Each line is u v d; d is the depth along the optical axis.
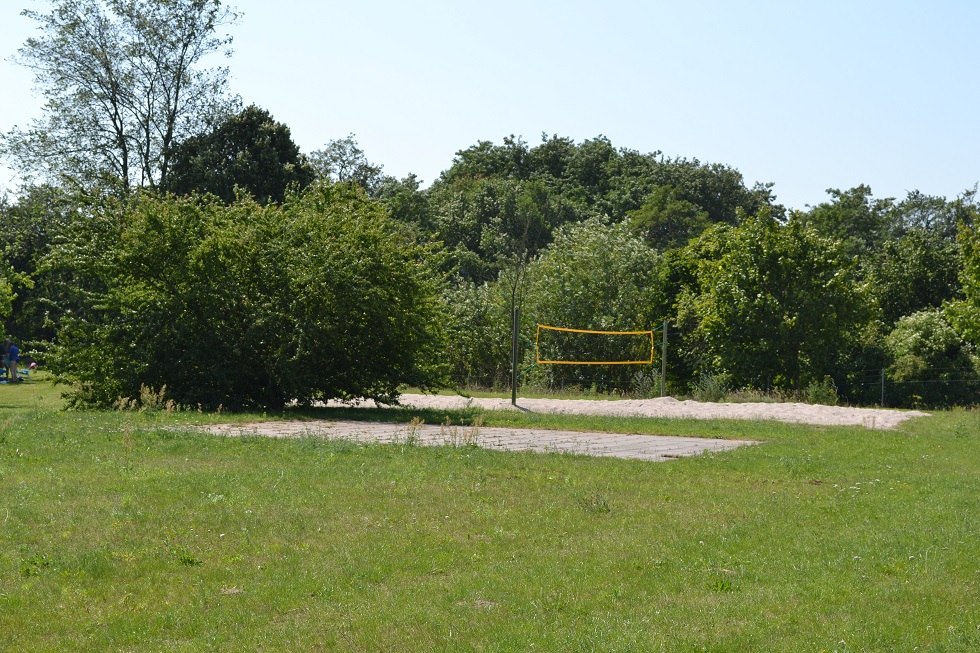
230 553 7.32
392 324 21.69
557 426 18.66
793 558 7.41
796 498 10.19
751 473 12.12
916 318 38.91
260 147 47.94
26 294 48.41
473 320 37.72
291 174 48.62
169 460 11.95
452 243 66.75
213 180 46.25
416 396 28.14
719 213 73.06
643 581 6.71
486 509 9.10
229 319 21.25
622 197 72.56
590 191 77.94
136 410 19.84
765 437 17.14
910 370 36.38
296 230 21.80
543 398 28.41
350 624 5.68
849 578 6.82
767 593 6.45
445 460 12.48
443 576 6.82
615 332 33.53
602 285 37.56
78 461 11.74
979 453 14.84
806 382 32.28
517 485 10.61
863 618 5.93
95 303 21.53
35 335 49.53
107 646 5.36
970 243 34.28
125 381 20.55
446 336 23.91
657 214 66.88
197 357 20.86
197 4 46.25
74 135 46.00
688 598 6.33
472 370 37.25
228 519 8.40
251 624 5.72
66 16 45.47
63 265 21.55
